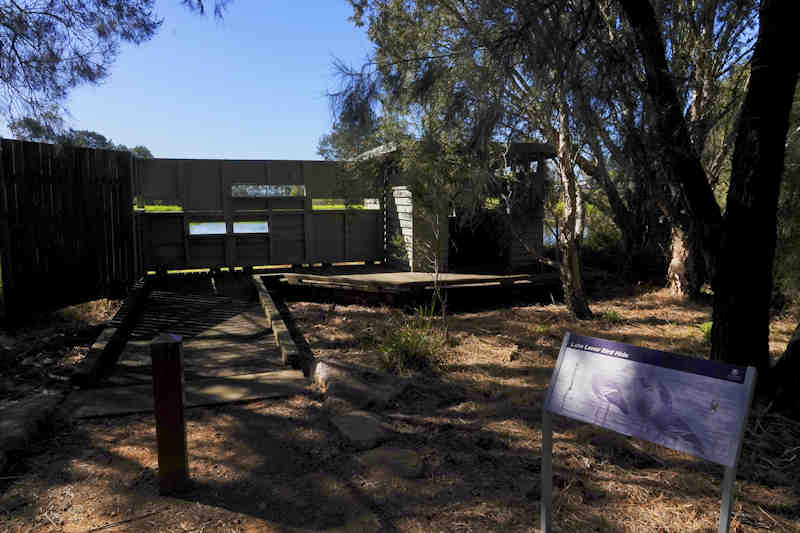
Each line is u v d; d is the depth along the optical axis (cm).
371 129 516
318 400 478
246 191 1213
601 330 774
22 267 726
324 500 312
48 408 427
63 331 707
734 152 459
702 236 486
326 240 1259
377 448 380
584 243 1374
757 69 429
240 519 292
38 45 790
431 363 584
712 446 209
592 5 396
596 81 418
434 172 751
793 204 726
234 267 1204
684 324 818
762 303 464
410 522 289
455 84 448
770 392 463
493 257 1248
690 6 612
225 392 493
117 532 278
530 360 614
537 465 356
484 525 287
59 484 327
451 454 372
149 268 1142
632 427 231
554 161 925
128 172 975
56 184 793
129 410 443
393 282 917
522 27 387
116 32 832
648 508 306
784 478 344
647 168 481
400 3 772
